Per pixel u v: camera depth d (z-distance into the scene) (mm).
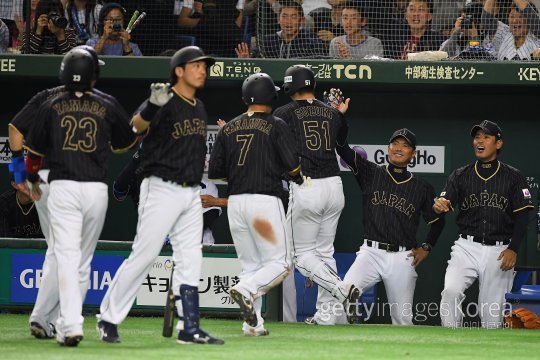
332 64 37906
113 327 25219
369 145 41469
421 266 40938
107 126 24625
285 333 30062
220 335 29000
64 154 24062
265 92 28359
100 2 42625
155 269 35469
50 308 25734
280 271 28016
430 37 40875
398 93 41250
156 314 35562
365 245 36406
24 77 39062
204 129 25078
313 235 33500
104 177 24641
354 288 32719
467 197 36031
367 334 30312
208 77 38094
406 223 36094
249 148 28000
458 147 41219
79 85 24359
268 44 40438
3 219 38188
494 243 35781
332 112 33625
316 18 41125
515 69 37469
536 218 40719
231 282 35281
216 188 41688
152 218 24656
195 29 42531
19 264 36125
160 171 24609
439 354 24516
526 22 40219
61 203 24000
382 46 40938
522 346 27375
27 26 39938
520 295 35719
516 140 41094
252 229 28016
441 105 41219
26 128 25469
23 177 25766
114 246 35812
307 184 28406
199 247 25219
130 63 38219
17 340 25891
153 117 23703
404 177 36375
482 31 40344
